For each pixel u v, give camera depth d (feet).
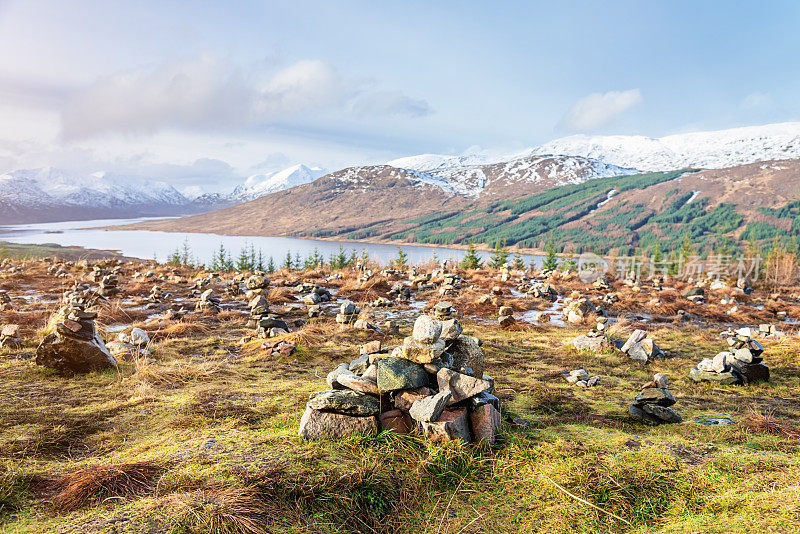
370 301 55.93
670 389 24.61
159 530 8.90
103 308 40.11
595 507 10.96
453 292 61.82
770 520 9.55
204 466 11.53
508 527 10.48
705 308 57.62
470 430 14.64
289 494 10.62
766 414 19.98
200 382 21.65
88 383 20.47
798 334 40.86
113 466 11.23
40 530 8.91
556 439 14.93
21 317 35.45
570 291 70.08
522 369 28.22
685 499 11.06
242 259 160.76
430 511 11.02
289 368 25.25
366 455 12.66
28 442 13.57
